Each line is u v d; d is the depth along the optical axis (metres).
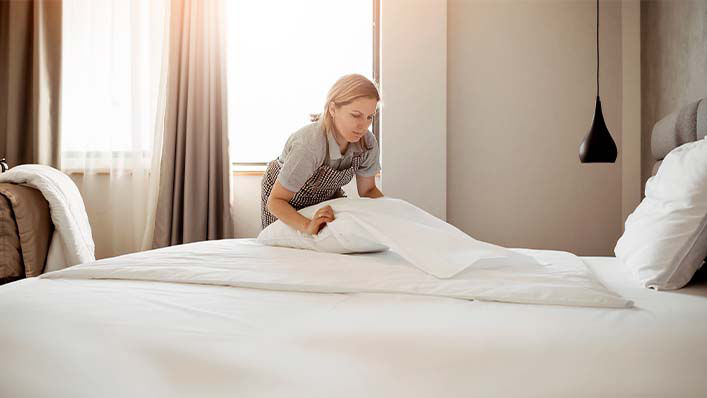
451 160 3.07
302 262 1.17
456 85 3.06
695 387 0.57
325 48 3.23
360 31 3.20
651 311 0.85
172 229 3.13
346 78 1.52
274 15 3.26
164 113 3.17
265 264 1.14
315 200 1.80
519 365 0.61
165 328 0.73
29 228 2.27
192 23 3.14
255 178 3.24
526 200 3.02
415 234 1.17
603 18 2.94
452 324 0.74
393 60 2.99
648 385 0.57
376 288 0.98
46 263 2.41
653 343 0.67
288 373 0.60
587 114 2.97
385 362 0.62
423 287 0.97
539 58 3.00
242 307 0.85
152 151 3.22
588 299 0.88
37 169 2.43
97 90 3.25
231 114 3.18
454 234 1.30
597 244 2.96
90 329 0.73
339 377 0.59
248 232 3.25
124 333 0.72
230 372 0.61
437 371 0.60
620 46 2.92
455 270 1.03
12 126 3.20
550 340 0.68
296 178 1.55
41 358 0.65
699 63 2.06
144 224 3.21
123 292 0.93
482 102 3.05
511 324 0.75
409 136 2.98
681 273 1.06
